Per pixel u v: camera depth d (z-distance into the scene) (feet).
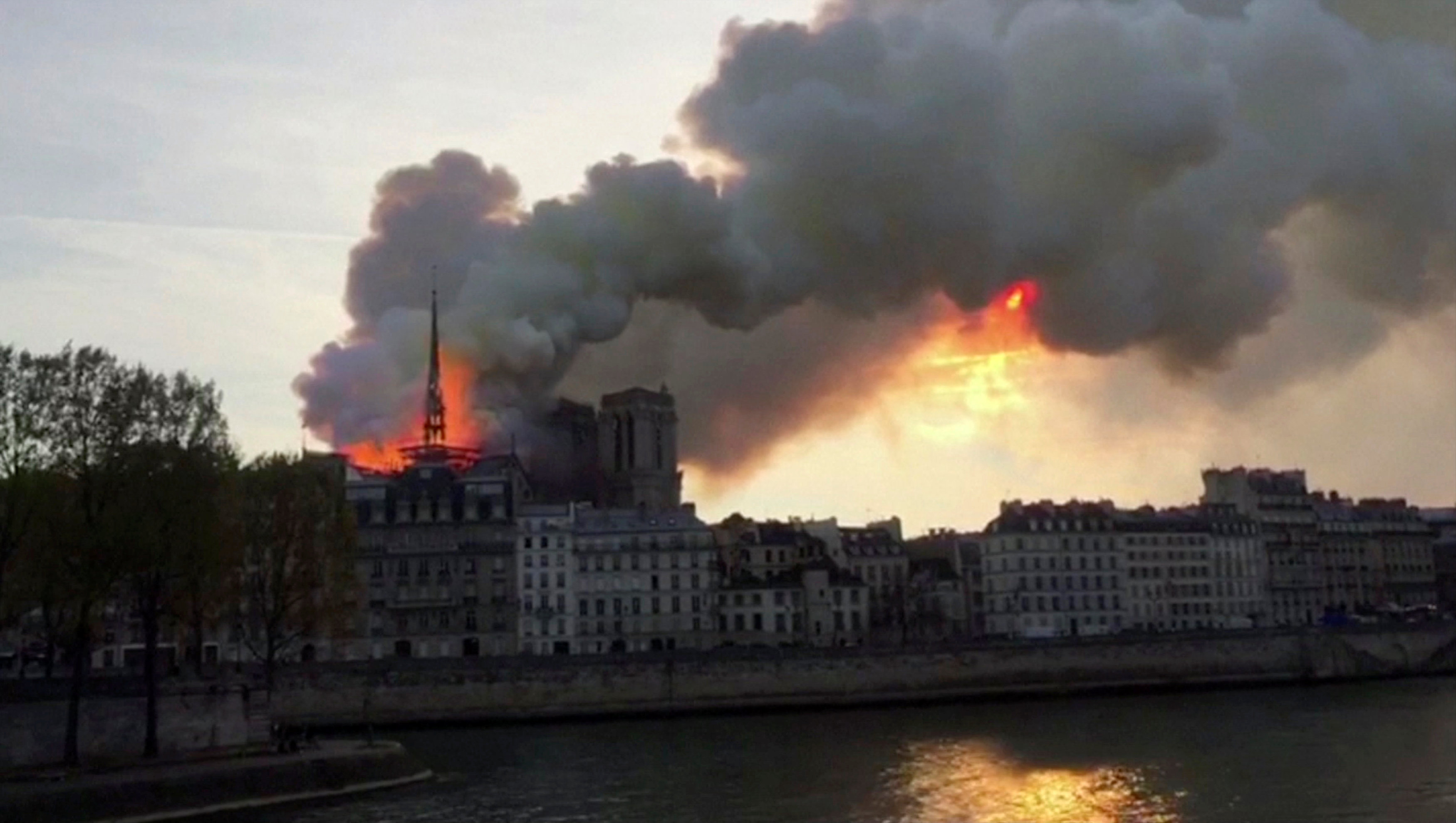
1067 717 647.56
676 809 374.02
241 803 372.99
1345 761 451.94
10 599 392.68
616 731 625.82
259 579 538.06
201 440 406.82
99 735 418.51
